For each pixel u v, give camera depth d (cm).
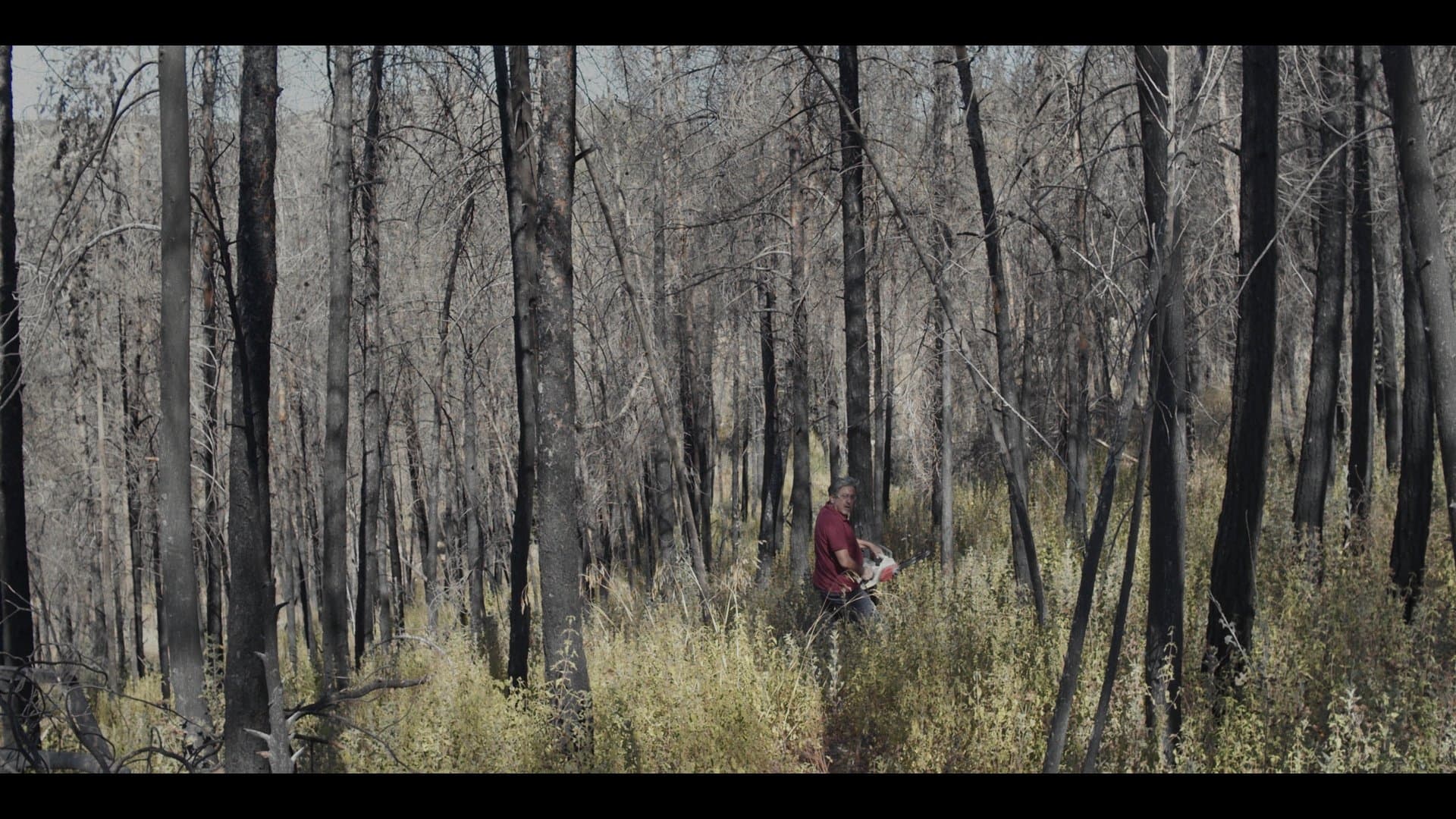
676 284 1603
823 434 2206
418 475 2112
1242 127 702
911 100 1338
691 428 1930
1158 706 640
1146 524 1230
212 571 1599
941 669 797
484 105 1152
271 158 686
